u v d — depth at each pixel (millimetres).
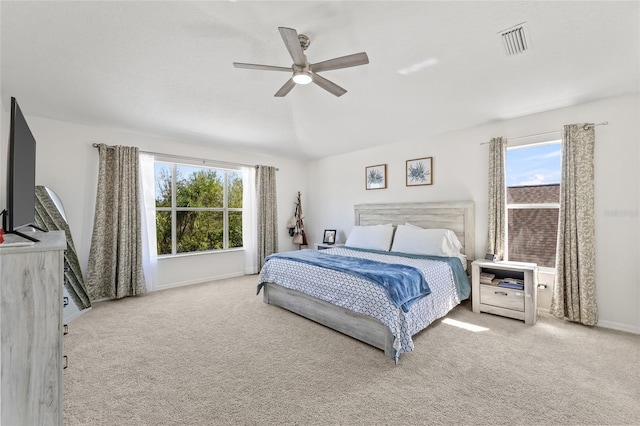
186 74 2637
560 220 2949
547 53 2219
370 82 2818
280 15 1905
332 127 3992
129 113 3312
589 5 1773
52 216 3205
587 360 2145
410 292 2383
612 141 2770
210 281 4746
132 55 2320
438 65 2467
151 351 2324
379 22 1956
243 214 5293
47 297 1129
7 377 1062
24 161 1600
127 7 1829
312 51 2254
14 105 1338
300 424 1519
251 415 1588
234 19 1944
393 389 1816
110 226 3715
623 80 2484
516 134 3371
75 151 3533
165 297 3834
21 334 1086
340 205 5441
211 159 4789
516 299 2963
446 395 1749
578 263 2859
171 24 1987
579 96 2795
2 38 2031
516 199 3422
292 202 5926
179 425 1511
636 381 1874
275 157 5660
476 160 3688
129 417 1565
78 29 2002
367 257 3457
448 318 3033
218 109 3359
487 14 1874
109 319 3031
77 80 2621
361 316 2475
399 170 4516
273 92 3055
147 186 4066
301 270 3021
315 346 2414
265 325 2873
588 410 1604
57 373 1140
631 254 2680
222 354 2277
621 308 2721
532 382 1873
